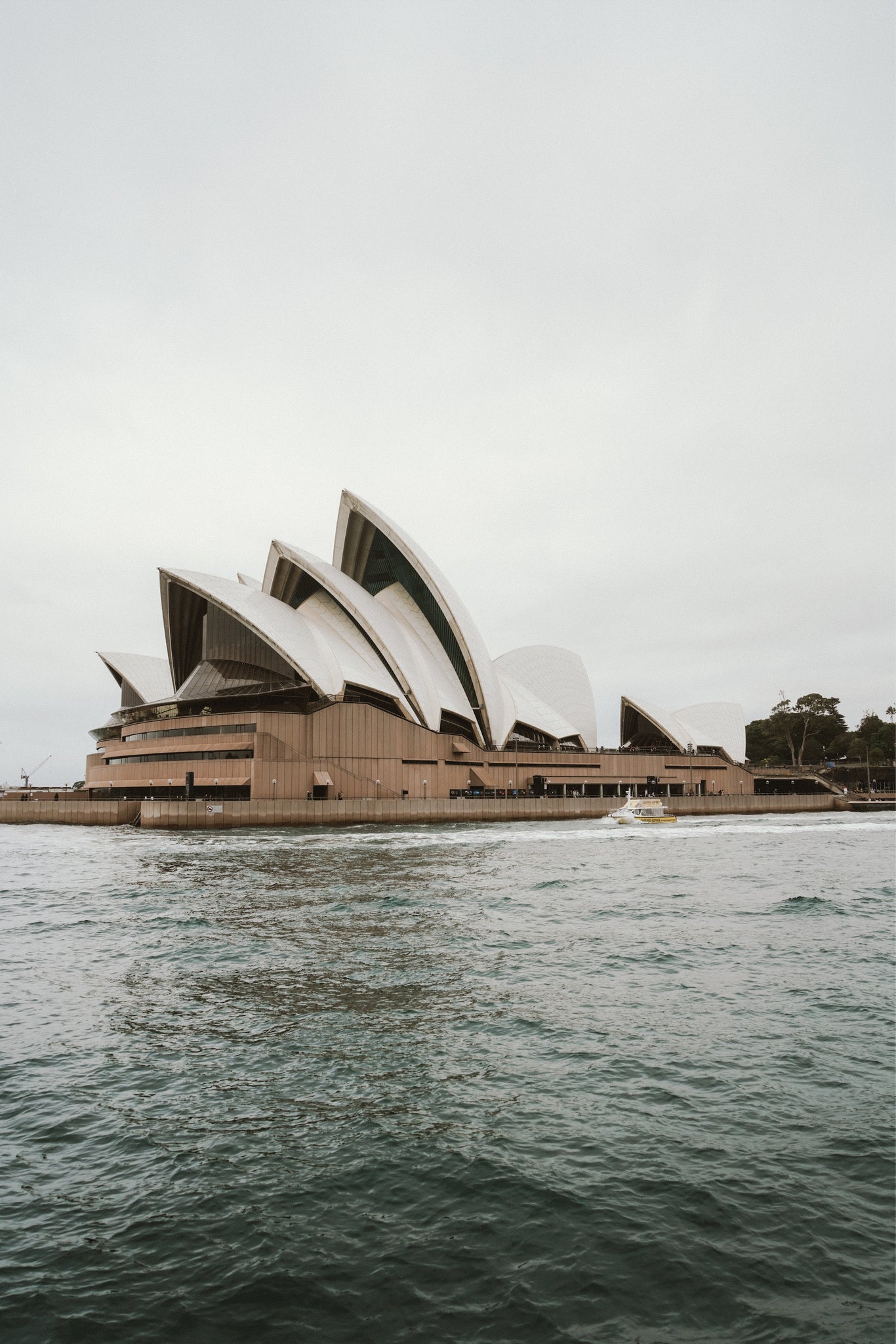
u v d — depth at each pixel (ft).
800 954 54.34
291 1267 21.12
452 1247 21.85
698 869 105.60
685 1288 19.94
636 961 52.26
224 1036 38.32
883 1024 38.88
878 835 171.32
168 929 64.13
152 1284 20.52
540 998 43.86
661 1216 22.99
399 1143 27.68
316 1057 35.50
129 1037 38.42
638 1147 27.02
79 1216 23.61
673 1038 37.32
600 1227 22.52
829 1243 21.58
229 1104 30.94
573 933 61.21
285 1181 25.35
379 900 77.15
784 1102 30.17
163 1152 27.27
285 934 61.05
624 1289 19.95
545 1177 25.23
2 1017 41.73
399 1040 37.50
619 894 81.41
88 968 51.88
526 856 121.49
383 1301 19.71
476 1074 33.45
